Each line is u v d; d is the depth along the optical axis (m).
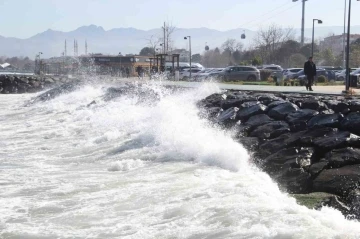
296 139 13.30
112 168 13.59
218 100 22.05
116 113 24.45
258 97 20.59
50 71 96.06
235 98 21.91
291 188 10.82
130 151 15.83
